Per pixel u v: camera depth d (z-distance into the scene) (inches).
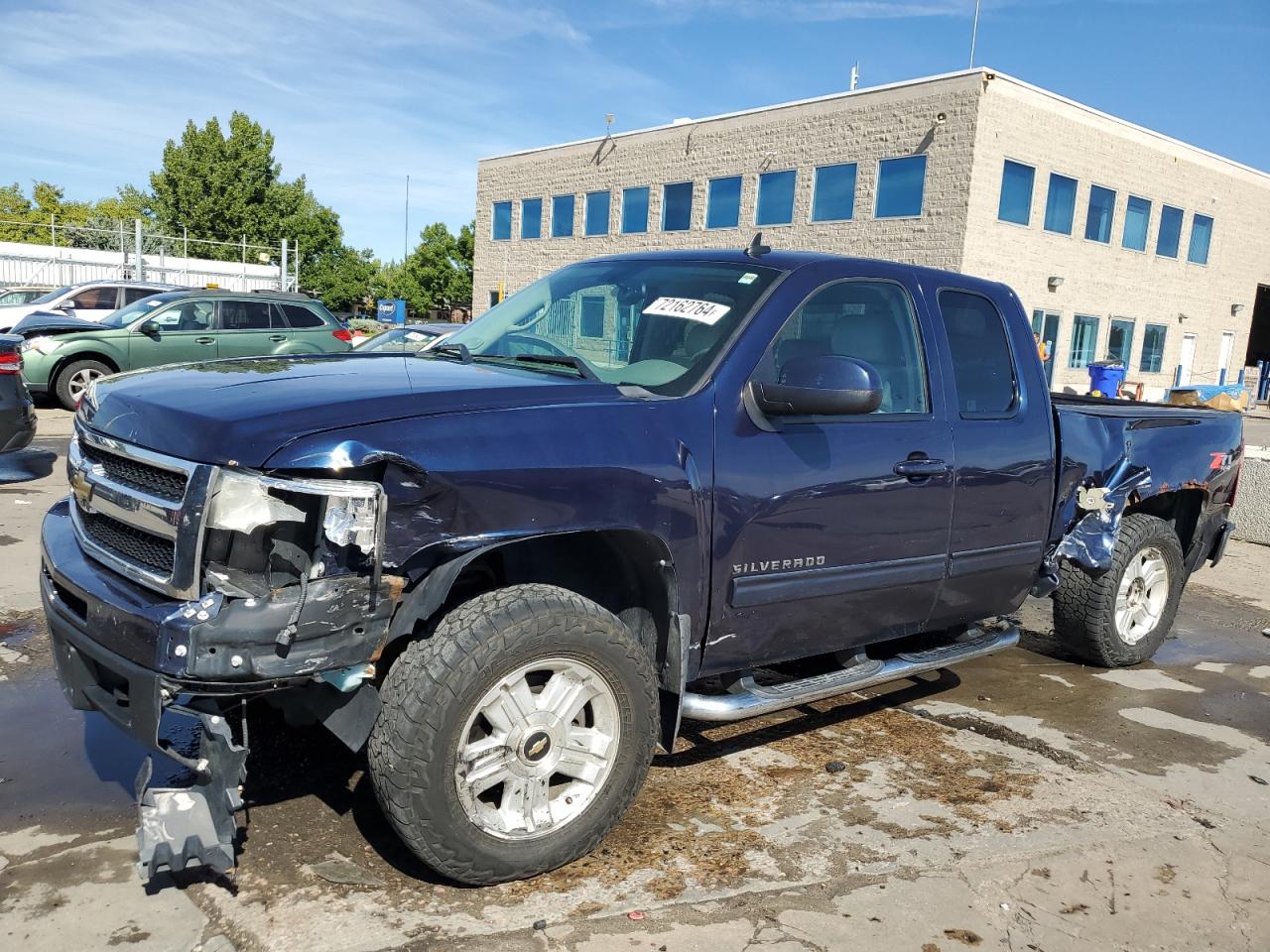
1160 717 184.5
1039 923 114.3
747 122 1139.3
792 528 132.4
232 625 93.6
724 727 166.6
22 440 316.8
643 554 121.6
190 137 2701.8
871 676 149.3
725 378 127.9
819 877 120.7
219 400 108.0
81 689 111.1
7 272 1418.6
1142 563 207.6
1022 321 173.5
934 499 150.2
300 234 2886.3
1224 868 129.5
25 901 107.0
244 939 102.3
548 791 114.9
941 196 967.0
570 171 1379.2
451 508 102.6
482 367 135.1
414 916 107.6
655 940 106.0
